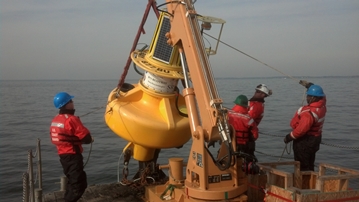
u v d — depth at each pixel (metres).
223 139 4.36
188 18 4.98
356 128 21.22
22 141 20.25
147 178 6.47
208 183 4.50
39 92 88.75
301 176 5.77
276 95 49.56
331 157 14.28
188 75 5.16
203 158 4.46
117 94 6.14
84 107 38.03
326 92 57.81
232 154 4.32
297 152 6.37
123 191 6.43
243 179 4.72
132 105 5.96
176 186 5.41
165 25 5.82
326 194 4.62
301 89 65.19
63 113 5.55
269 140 17.55
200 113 4.64
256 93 6.95
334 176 4.78
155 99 5.96
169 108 5.84
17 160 15.55
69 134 5.44
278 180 5.30
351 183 10.66
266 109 31.36
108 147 17.16
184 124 5.79
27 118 31.91
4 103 51.16
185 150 15.52
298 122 6.37
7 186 12.02
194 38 4.84
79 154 5.54
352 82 109.75
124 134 5.84
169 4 5.46
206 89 4.59
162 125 5.65
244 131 6.02
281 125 21.91
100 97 55.53
